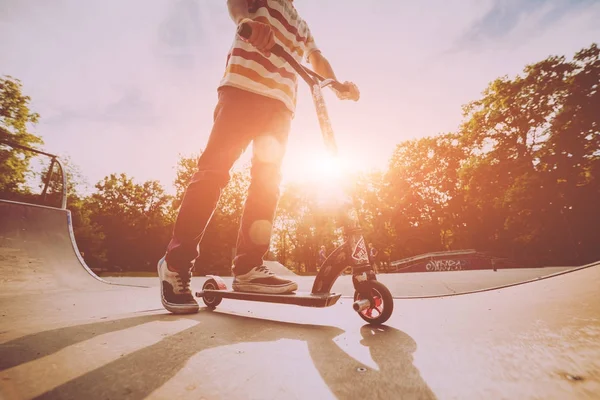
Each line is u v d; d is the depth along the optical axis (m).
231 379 0.81
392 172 35.69
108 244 36.81
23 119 22.83
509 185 24.06
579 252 21.48
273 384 0.77
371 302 1.47
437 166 33.47
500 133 25.02
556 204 21.83
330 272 1.64
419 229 33.38
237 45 2.03
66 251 4.59
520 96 23.56
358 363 0.92
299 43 2.29
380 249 34.84
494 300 1.93
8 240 4.04
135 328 1.41
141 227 37.78
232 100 1.96
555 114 22.30
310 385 0.76
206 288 2.29
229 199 34.38
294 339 1.23
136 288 3.96
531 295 1.88
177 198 34.19
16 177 21.98
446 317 1.54
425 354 0.98
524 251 25.22
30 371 0.85
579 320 1.20
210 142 1.97
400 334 1.26
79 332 1.30
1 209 4.20
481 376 0.78
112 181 38.75
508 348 0.97
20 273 3.71
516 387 0.70
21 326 1.43
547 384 0.70
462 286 3.95
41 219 4.58
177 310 1.90
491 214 27.98
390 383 0.76
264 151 2.07
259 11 2.07
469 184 26.06
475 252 25.06
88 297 2.88
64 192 6.53
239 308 2.20
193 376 0.83
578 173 21.42
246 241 2.02
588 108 20.88
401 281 5.50
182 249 1.93
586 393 0.65
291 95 2.21
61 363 0.92
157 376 0.83
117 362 0.93
